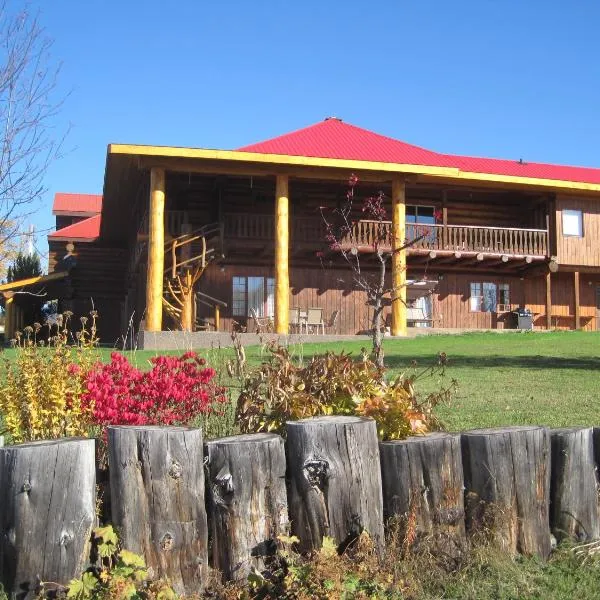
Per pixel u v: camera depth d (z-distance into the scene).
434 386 10.56
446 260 25.64
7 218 9.22
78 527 3.62
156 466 3.71
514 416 7.98
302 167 21.70
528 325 26.36
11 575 3.55
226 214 23.22
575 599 3.78
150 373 5.34
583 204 27.56
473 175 23.89
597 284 29.12
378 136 26.39
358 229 23.23
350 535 3.91
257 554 3.81
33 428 4.74
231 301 25.00
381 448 4.18
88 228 34.81
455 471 4.16
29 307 34.62
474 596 3.79
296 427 3.98
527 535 4.20
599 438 4.66
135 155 20.50
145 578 3.59
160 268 20.33
